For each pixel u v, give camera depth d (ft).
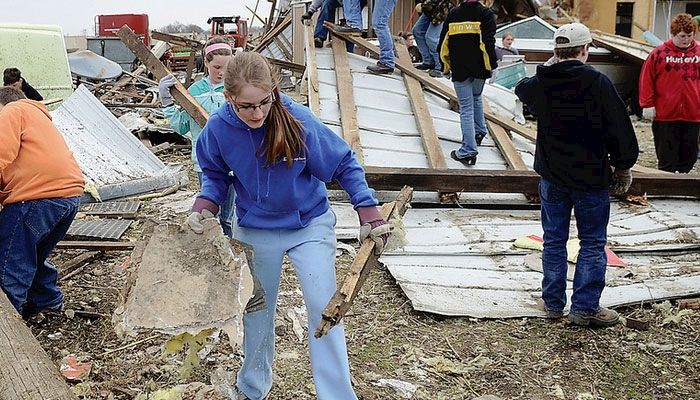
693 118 25.34
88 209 23.20
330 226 10.19
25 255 13.14
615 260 17.83
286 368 12.56
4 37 34.01
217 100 15.97
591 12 69.41
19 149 12.98
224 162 9.87
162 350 13.08
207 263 9.60
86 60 58.49
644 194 22.68
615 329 14.25
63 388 8.28
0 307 10.52
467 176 21.76
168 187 26.48
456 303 15.21
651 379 12.44
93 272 17.46
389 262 17.69
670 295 15.65
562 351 13.42
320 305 9.71
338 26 32.19
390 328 14.30
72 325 14.34
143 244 9.77
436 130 27.02
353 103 26.99
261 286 10.21
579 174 13.61
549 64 13.89
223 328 9.03
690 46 25.07
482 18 23.66
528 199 22.71
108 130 27.32
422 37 32.19
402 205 12.89
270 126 9.17
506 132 27.58
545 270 14.66
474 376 12.51
